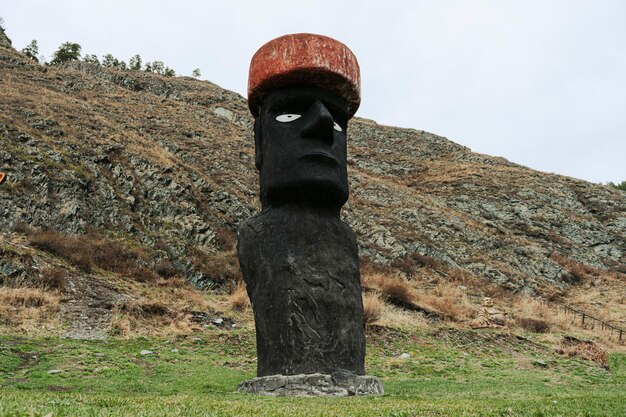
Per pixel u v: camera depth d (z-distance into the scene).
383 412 6.06
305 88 10.16
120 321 15.32
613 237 40.03
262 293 9.21
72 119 29.89
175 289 19.50
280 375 8.48
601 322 24.44
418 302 22.33
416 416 5.87
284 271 9.13
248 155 38.66
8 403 5.43
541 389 11.62
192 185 27.80
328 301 9.02
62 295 16.19
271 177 9.91
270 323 8.99
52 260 18.03
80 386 9.39
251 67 10.56
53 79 42.44
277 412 5.84
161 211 24.67
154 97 48.59
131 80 55.12
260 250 9.45
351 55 10.41
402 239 30.52
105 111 38.31
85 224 21.42
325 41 10.11
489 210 41.00
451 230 34.53
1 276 15.99
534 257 33.25
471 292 26.33
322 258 9.32
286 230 9.44
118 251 20.48
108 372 10.62
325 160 9.80
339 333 8.94
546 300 28.09
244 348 14.66
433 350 16.64
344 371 8.70
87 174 24.08
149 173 26.59
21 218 20.28
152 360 12.29
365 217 33.00
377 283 22.64
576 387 12.76
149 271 20.27
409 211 35.38
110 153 27.12
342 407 6.55
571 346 19.39
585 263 35.84
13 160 22.58
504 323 20.95
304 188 9.68
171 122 41.16
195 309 18.00
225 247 24.12
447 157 55.94
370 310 18.38
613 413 6.04
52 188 22.25
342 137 10.52
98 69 56.66
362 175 42.00
